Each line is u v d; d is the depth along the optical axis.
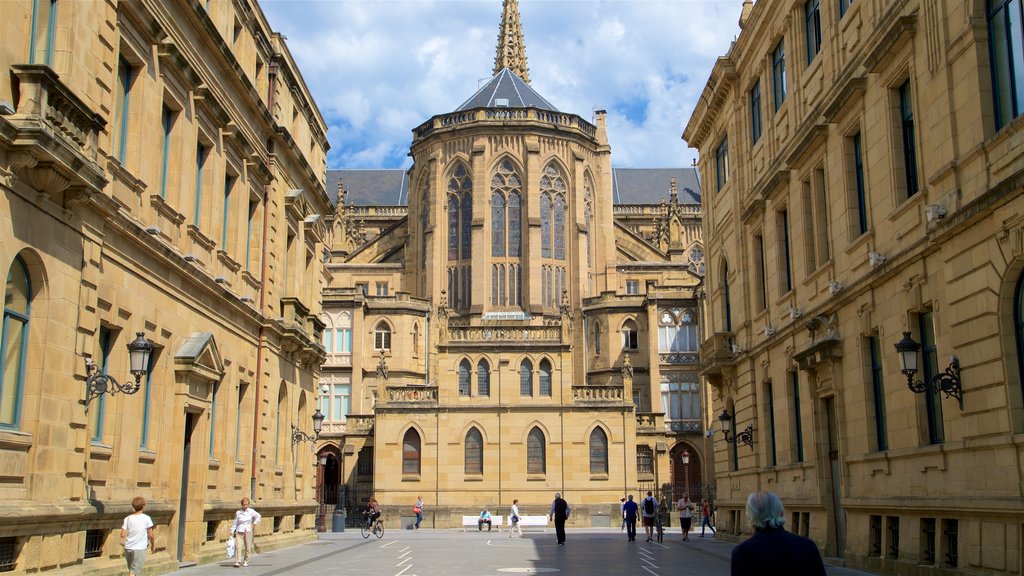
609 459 62.84
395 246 88.00
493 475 62.56
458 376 64.12
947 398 20.42
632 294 79.75
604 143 87.44
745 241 38.38
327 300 75.06
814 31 30.27
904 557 22.44
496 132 82.75
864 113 25.22
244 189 32.56
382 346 76.06
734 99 39.72
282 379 37.84
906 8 22.30
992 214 18.19
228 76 30.08
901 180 23.16
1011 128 17.52
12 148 16.16
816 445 29.08
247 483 32.94
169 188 25.73
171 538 25.09
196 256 27.38
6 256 16.31
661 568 28.05
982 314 18.69
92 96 19.70
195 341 26.39
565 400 63.44
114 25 20.97
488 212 81.81
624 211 102.38
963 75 19.55
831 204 28.02
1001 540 17.95
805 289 30.47
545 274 81.81
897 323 23.08
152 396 24.47
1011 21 18.14
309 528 43.31
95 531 20.48
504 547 39.66
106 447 21.05
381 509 62.19
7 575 16.31
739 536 39.44
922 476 21.69
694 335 75.06
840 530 28.05
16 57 16.88
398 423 63.28
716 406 44.91
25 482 17.19
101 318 20.80
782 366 33.00
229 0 31.11
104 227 20.69
